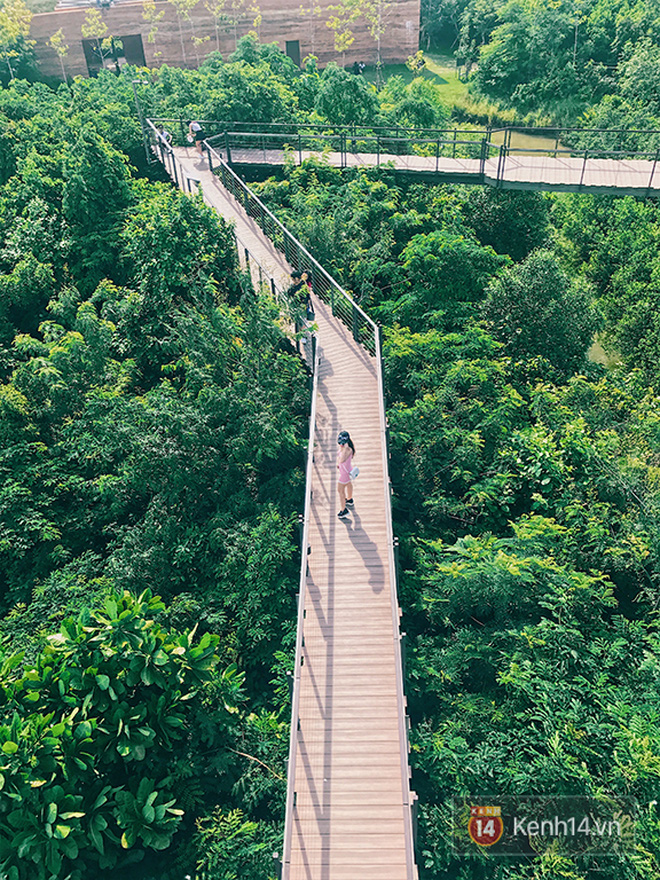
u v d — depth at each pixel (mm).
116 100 32969
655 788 10383
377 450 15391
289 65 42344
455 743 11469
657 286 26188
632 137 36281
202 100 33938
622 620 13461
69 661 11234
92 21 57406
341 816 10102
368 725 11023
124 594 12000
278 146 31844
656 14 48344
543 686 11781
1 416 17641
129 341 20344
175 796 11531
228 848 10945
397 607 12000
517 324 21688
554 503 16172
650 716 11344
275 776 11797
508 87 52781
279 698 13148
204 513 16266
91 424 17578
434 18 63969
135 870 10969
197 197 22609
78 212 23984
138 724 11477
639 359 25828
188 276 20953
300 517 13664
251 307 17859
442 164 27828
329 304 20250
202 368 17500
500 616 13672
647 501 15898
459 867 11023
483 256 22812
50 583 15047
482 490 15859
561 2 51438
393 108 35812
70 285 23266
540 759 10922
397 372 19172
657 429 18344
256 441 16031
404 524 16188
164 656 11312
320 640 12094
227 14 58688
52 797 10008
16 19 56438
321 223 23000
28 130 28062
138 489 16375
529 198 28016
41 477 17125
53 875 9672
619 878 10086
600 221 32219
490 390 18438
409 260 22344
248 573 14250
